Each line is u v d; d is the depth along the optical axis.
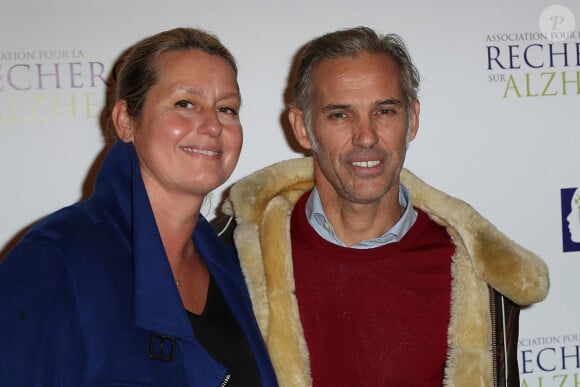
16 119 2.39
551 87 2.57
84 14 2.39
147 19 2.41
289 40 2.46
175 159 1.46
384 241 1.88
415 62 2.52
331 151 1.82
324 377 1.82
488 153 2.56
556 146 2.58
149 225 1.47
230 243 1.93
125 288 1.42
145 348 1.41
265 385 1.61
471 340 1.84
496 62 2.54
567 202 2.59
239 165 2.48
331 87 1.81
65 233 1.41
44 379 1.31
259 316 1.81
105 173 1.54
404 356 1.83
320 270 1.87
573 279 2.60
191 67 1.47
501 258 1.85
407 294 1.86
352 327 1.84
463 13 2.52
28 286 1.33
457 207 1.91
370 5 2.49
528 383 2.60
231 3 2.44
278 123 2.48
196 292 1.62
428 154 2.54
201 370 1.46
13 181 2.41
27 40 2.38
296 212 1.94
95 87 2.41
